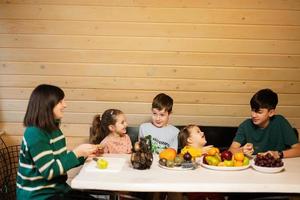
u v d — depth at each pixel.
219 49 3.01
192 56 3.02
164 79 3.05
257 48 3.02
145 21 2.98
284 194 1.96
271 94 2.45
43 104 1.99
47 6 2.96
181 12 2.96
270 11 2.97
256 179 1.81
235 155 2.04
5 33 3.00
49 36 3.00
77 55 3.03
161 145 2.70
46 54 3.03
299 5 2.96
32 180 1.98
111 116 2.62
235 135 2.84
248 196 2.27
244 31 2.99
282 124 2.54
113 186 1.72
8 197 2.99
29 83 3.06
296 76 3.05
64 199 1.98
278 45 3.01
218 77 3.05
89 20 2.98
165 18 2.97
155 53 3.02
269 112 2.46
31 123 2.00
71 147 3.12
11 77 3.06
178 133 2.75
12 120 3.11
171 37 3.00
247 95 3.08
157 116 2.72
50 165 1.91
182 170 1.95
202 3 2.96
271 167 1.93
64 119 3.11
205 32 2.99
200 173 1.91
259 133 2.56
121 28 2.99
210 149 2.16
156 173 1.90
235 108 3.09
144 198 2.38
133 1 2.95
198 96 3.08
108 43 3.01
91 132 2.72
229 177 1.84
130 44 3.01
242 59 3.03
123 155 2.29
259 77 3.05
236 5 2.96
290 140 2.48
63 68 3.04
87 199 2.01
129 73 3.05
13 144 3.13
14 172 3.12
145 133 2.74
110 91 3.08
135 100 3.08
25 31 2.99
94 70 3.04
